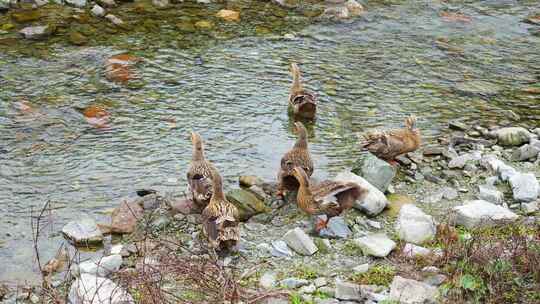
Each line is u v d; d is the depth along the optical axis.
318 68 14.16
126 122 11.89
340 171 10.76
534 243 8.02
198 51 14.46
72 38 14.53
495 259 7.77
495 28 16.64
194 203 9.67
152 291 7.29
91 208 9.71
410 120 10.97
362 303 7.58
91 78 13.16
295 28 15.88
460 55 15.12
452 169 10.82
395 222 9.46
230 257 8.59
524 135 11.62
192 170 9.82
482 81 14.03
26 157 10.80
